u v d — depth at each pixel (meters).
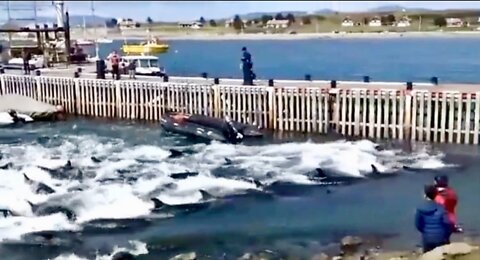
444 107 35.91
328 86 40.75
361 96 38.12
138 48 83.50
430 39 103.38
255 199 27.47
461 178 30.00
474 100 35.16
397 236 23.03
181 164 33.09
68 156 35.03
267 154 35.00
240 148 36.78
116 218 24.91
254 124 41.47
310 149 35.56
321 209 26.20
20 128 45.44
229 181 29.52
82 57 67.00
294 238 23.12
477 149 35.06
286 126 40.59
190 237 23.22
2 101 48.84
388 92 37.28
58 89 50.44
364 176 30.72
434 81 40.38
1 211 25.12
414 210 25.72
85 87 48.88
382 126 37.84
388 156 34.19
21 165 32.38
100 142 39.62
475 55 68.69
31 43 70.69
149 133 42.34
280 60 92.56
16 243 22.47
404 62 73.75
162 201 26.77
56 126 46.03
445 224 20.52
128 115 47.06
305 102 39.81
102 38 142.00
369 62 78.38
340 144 36.69
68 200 26.25
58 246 22.27
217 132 38.84
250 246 22.41
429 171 31.33
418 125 36.84
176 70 76.25
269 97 40.75
